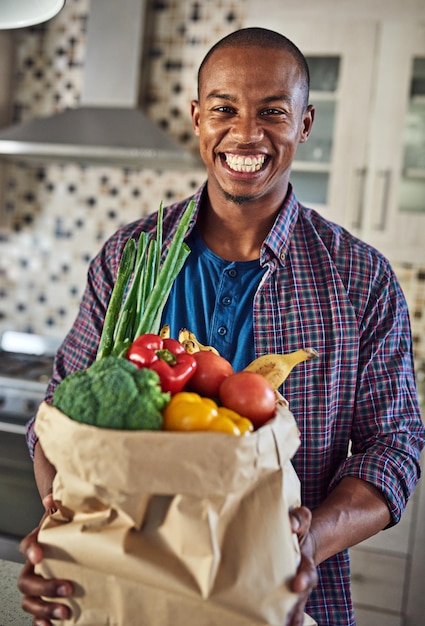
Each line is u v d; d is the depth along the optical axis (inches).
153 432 24.9
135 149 101.5
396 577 87.1
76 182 122.0
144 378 26.5
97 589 27.1
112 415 25.5
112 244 50.3
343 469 41.4
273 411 28.9
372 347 44.4
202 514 25.7
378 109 97.2
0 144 104.3
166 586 25.9
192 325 46.3
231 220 45.6
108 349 33.2
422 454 86.2
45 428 26.8
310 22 97.8
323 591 43.9
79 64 119.5
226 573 25.9
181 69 116.6
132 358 29.0
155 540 26.2
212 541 25.7
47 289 124.3
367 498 38.8
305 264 45.6
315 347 44.0
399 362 44.6
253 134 40.3
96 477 25.4
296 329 44.3
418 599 86.4
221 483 25.2
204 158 43.3
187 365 29.2
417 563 86.4
